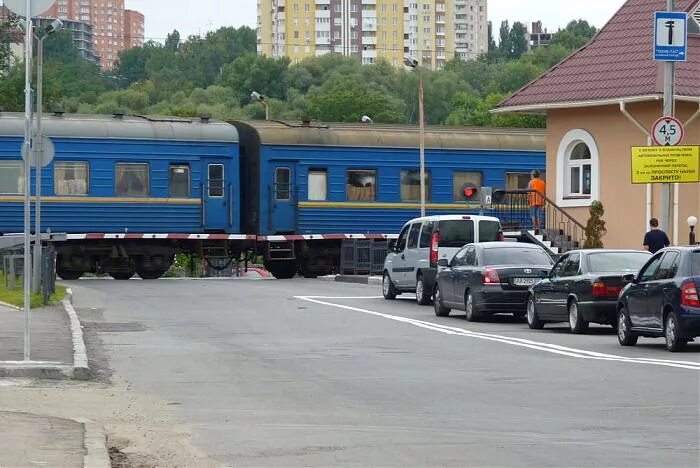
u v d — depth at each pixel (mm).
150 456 12727
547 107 43688
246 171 53469
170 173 50500
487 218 37406
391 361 21906
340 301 38281
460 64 171000
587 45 45094
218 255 51969
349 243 52938
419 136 54188
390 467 12008
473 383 18641
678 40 30484
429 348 24203
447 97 151500
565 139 44250
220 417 15438
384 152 53469
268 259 52312
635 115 41656
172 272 71938
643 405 16078
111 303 36500
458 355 22828
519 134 55875
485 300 30281
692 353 22859
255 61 151500
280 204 52281
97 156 49125
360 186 53250
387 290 39688
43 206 48406
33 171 48094
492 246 31516
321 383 18828
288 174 52500
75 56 188125
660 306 23188
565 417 15180
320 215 52656
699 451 12750
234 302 37281
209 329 28531
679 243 41531
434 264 36562
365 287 46156
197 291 42656
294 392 17797
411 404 16484
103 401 16906
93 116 50281
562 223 44312
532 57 163250
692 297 22484
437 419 15133
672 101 30750
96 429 13727
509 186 55094
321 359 22297
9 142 47812
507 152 54938
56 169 48594
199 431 14320
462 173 54406
